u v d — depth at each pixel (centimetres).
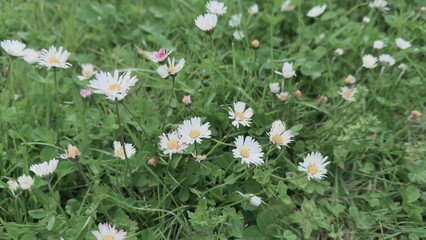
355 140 70
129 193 66
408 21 79
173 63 67
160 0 84
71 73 75
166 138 65
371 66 73
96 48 80
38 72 75
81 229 62
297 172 67
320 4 83
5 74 77
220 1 81
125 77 64
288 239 63
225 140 69
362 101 73
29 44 78
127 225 63
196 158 64
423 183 67
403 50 76
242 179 66
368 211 67
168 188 66
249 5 83
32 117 72
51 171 63
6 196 66
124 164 66
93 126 71
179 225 65
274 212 65
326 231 66
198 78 76
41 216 63
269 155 69
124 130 71
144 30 80
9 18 81
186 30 79
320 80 76
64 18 82
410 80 75
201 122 69
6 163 68
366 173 70
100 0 84
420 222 66
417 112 70
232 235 63
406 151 70
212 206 65
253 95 73
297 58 76
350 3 84
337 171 70
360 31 79
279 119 70
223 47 79
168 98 73
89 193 66
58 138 69
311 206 65
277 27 81
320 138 70
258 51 78
